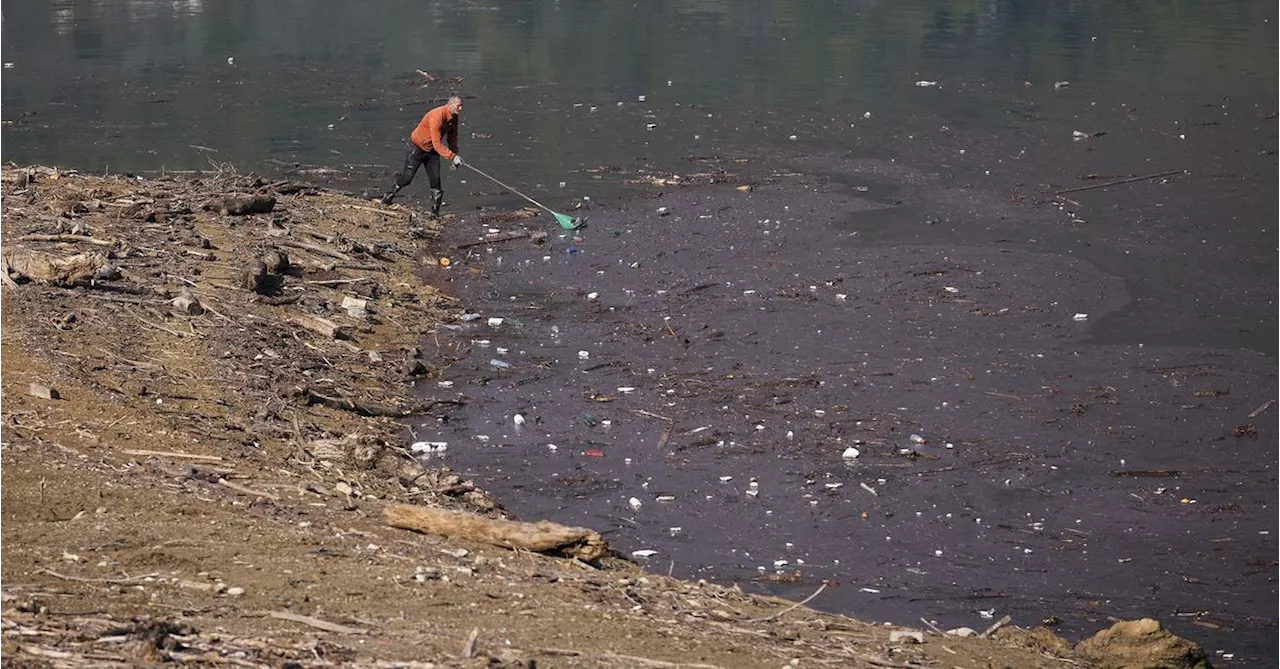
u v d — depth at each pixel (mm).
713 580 37562
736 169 88438
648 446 47094
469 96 110750
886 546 40031
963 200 80938
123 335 51188
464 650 25484
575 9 160750
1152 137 96312
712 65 124688
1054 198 81250
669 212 78125
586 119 102625
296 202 75938
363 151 92938
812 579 37906
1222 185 83688
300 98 110188
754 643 29547
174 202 72312
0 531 31359
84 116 103062
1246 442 47219
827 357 55625
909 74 120438
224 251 64562
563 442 47438
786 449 46781
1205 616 35938
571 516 41656
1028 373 53750
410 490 41781
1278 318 60062
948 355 55844
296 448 43562
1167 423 48812
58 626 25047
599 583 32906
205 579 29281
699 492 43531
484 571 32500
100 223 66375
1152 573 38438
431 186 77000
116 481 36406
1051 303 62250
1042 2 166000
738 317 60781
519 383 53000
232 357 51031
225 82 116938
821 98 110125
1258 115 102250
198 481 37812
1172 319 60094
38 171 77438
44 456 37531
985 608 36312
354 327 57625
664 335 58469
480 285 65500
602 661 26531
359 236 71062
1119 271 67062
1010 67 123312
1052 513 42250
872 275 66500
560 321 60469
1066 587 37594
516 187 83812
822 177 86438
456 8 161875
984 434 47969
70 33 142625
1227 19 151125
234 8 161875
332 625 26719
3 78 118000
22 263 55875
